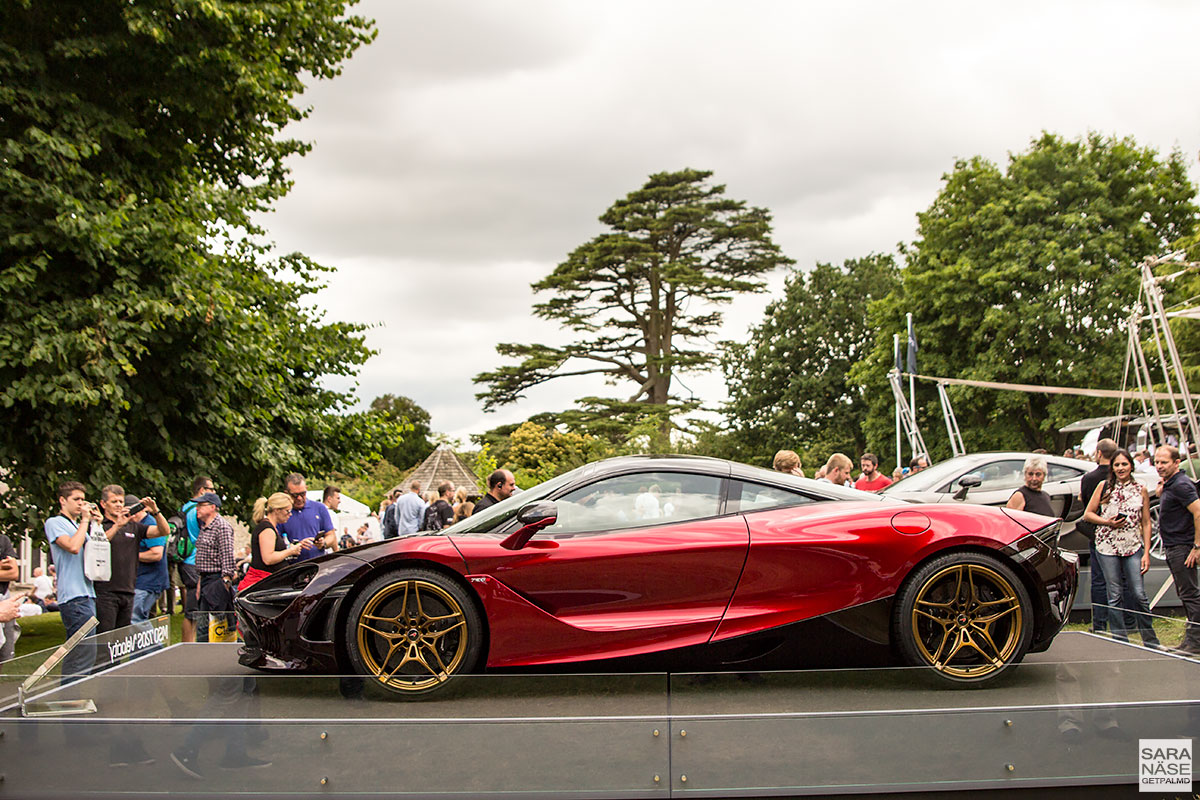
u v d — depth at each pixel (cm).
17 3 1241
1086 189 3406
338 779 372
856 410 4859
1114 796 381
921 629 475
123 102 1367
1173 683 402
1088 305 3294
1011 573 472
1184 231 3416
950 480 1206
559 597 469
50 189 1164
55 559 743
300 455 1555
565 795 367
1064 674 423
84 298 1213
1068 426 2823
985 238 3456
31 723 383
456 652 464
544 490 511
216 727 379
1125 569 877
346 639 464
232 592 886
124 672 490
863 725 374
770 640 473
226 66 1338
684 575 473
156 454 1371
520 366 4688
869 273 5025
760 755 369
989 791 375
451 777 369
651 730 370
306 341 1661
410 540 483
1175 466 824
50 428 1193
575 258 4788
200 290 1266
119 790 377
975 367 3416
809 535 480
